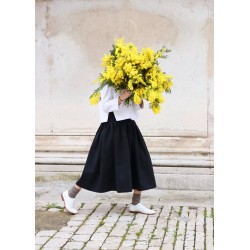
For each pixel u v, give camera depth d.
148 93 5.04
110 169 5.37
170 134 6.39
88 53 6.49
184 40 6.30
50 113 6.61
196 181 6.32
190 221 5.15
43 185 6.57
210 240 4.58
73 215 5.42
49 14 6.51
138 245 4.49
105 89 5.32
